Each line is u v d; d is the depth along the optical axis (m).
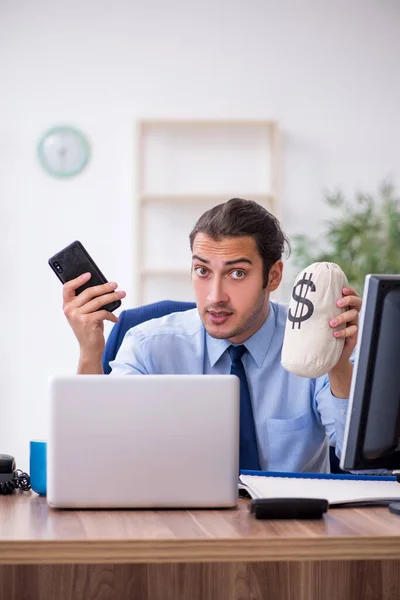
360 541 1.03
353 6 4.12
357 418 1.21
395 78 4.14
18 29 4.06
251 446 1.83
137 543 1.01
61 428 1.22
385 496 1.29
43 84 4.07
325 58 4.12
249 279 1.71
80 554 1.00
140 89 4.09
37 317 4.04
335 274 1.36
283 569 1.43
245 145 4.11
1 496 1.39
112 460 1.23
